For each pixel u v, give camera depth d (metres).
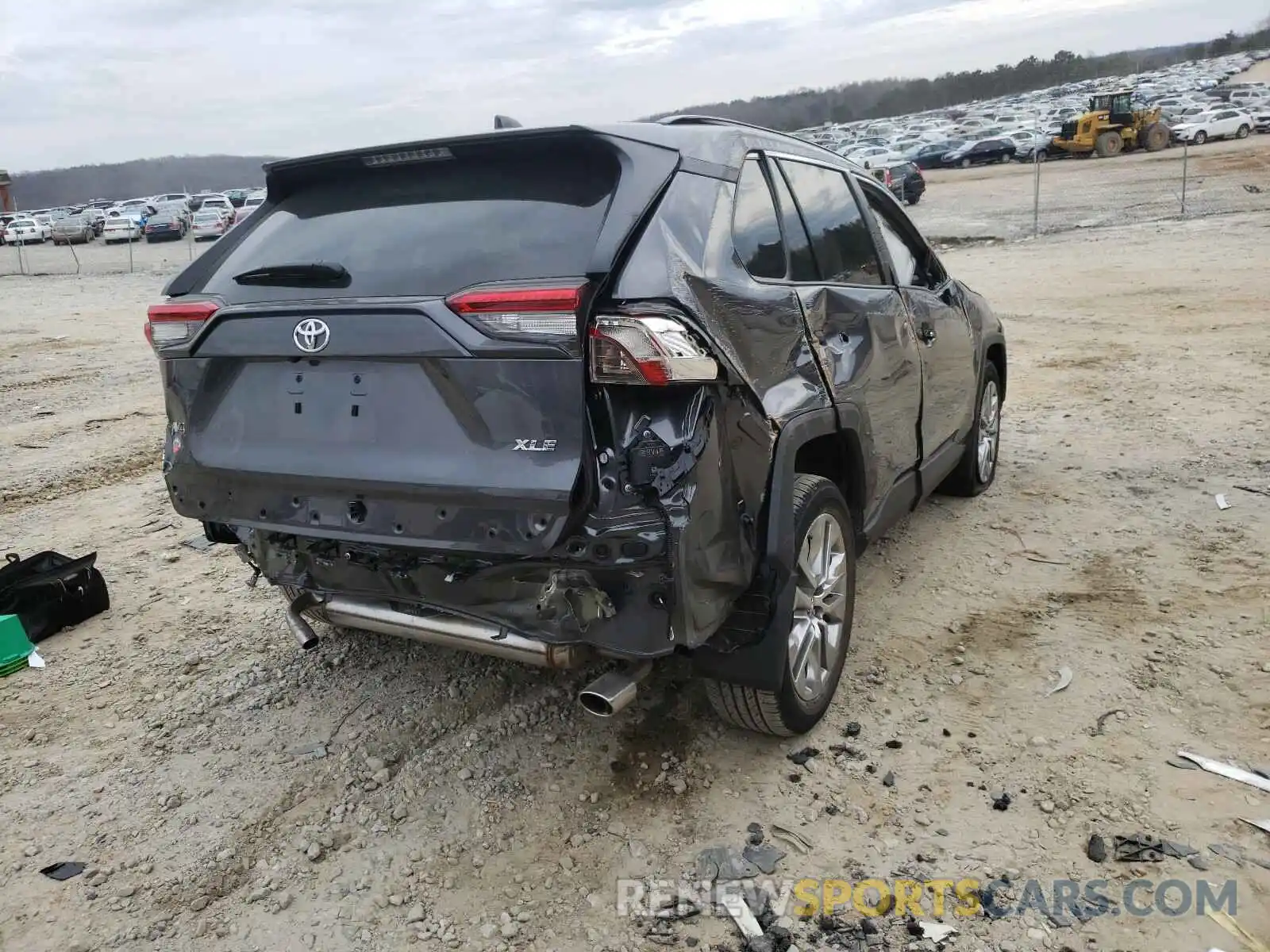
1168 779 3.04
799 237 3.50
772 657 2.95
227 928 2.67
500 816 3.08
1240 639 3.86
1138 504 5.43
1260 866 2.67
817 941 2.51
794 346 3.15
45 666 4.24
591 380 2.49
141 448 8.05
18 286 25.23
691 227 2.80
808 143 3.97
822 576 3.35
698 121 3.26
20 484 7.07
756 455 2.84
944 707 3.54
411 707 3.75
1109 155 45.66
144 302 19.81
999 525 5.27
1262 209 22.17
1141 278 14.27
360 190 3.21
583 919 2.64
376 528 2.78
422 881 2.82
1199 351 9.30
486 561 2.72
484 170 2.99
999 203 30.53
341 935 2.63
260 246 3.24
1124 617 4.11
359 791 3.25
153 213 52.56
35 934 2.67
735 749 3.35
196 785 3.33
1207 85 110.31
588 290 2.50
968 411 5.20
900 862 2.77
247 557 3.38
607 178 2.78
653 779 3.21
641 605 2.57
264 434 3.01
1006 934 2.50
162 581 5.16
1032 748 3.25
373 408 2.79
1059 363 9.44
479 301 2.55
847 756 3.28
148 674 4.13
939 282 5.00
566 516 2.49
